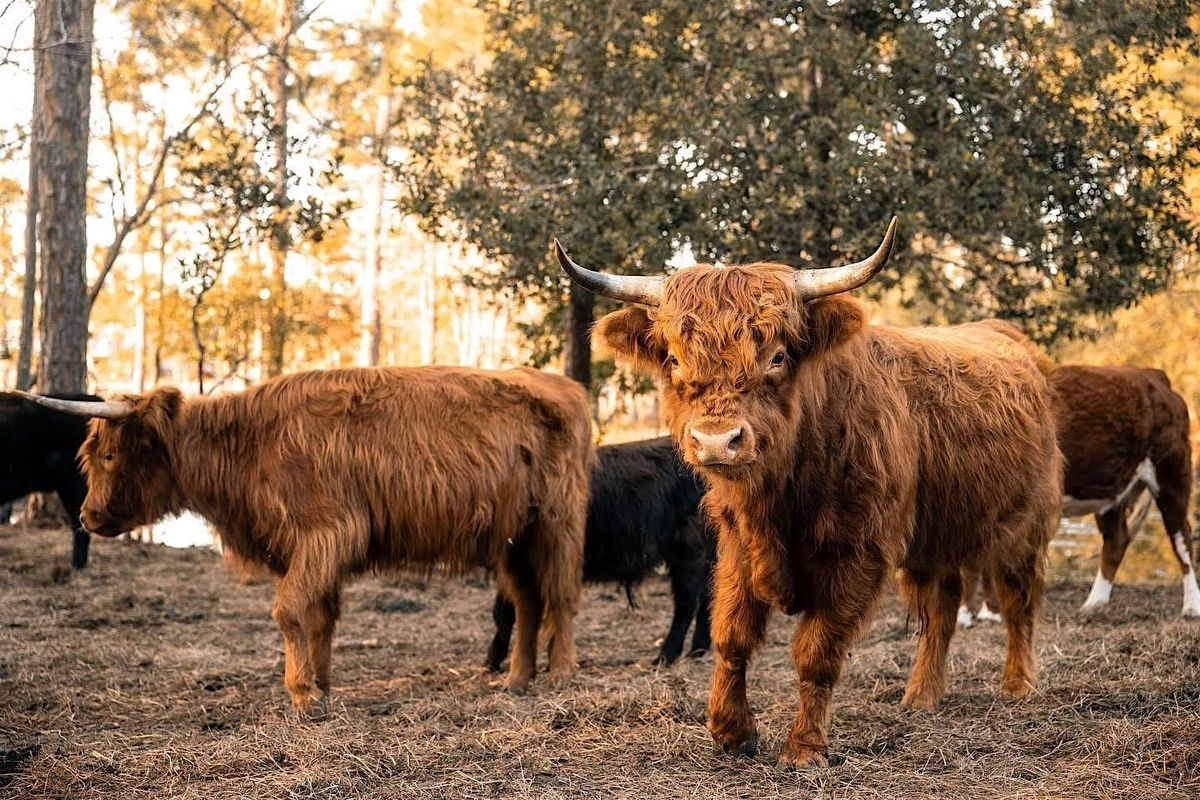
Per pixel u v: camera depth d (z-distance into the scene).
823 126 10.92
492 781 4.38
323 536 5.69
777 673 6.25
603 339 4.32
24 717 5.60
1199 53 11.77
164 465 5.96
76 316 13.01
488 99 12.46
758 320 3.91
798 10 11.23
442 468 5.88
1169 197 11.64
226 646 7.59
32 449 10.03
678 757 4.60
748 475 4.00
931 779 4.23
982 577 8.19
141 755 4.82
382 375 6.00
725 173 10.83
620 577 7.36
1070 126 11.13
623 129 11.59
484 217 11.28
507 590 6.44
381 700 5.91
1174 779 4.07
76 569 10.40
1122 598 9.07
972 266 12.14
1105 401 8.27
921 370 4.89
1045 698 5.26
